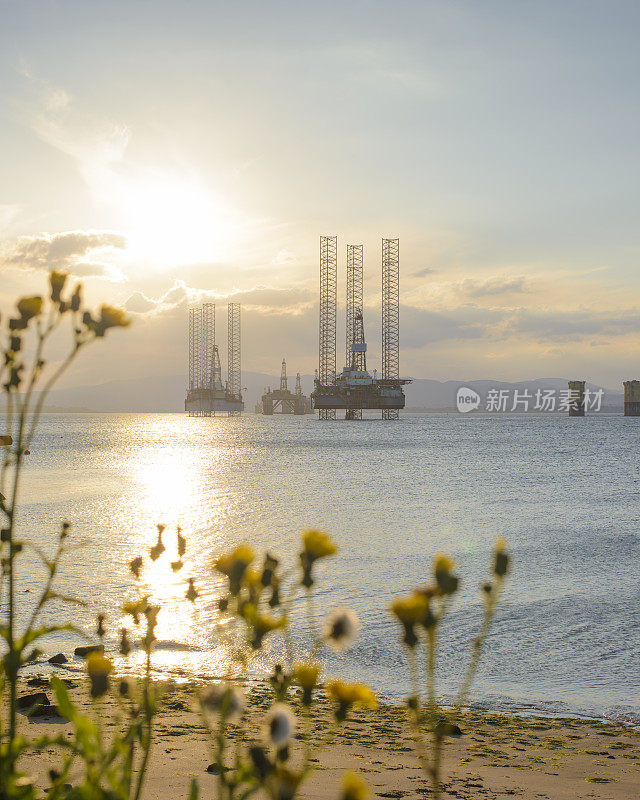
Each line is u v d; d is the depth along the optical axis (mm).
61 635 14844
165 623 15680
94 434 164500
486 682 13031
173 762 7070
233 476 58906
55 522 32125
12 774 2168
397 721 10398
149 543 26703
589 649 15008
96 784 2033
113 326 1867
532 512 37594
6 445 2389
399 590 20016
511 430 192750
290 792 1526
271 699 11062
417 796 6992
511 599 19266
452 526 32625
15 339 1833
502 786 7660
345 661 14031
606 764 8852
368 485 51844
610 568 23312
